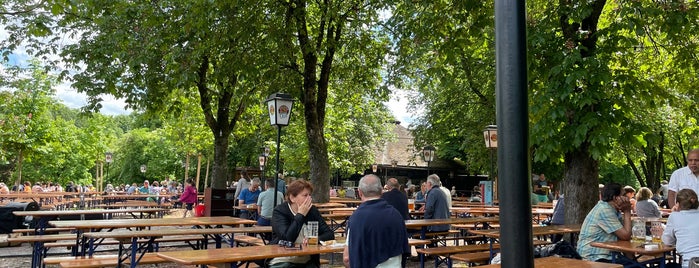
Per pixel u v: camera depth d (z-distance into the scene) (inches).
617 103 345.7
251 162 1806.1
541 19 402.0
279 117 406.9
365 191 187.8
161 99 681.6
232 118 872.3
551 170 1268.5
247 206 589.6
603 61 345.1
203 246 413.1
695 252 235.0
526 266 87.1
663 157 1349.7
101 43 654.5
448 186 1706.4
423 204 596.1
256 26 556.1
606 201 270.4
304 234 238.2
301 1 576.1
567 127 344.5
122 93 655.1
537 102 339.9
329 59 626.2
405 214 380.8
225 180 781.3
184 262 195.6
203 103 764.0
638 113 486.9
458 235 561.3
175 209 1115.9
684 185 292.8
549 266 191.3
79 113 669.9
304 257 240.7
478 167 1119.6
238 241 386.0
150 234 286.2
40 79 1148.5
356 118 1480.1
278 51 589.6
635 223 262.4
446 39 407.8
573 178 382.9
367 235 179.0
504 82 90.7
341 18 597.0
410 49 535.8
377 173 1686.8
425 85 434.6
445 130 1052.5
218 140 782.5
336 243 249.6
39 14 593.3
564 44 345.4
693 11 356.8
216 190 749.3
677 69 464.4
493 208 565.3
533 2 438.6
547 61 356.8
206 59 697.6
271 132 1066.1
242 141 1812.3
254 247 236.8
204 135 1218.0
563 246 257.3
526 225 88.0
